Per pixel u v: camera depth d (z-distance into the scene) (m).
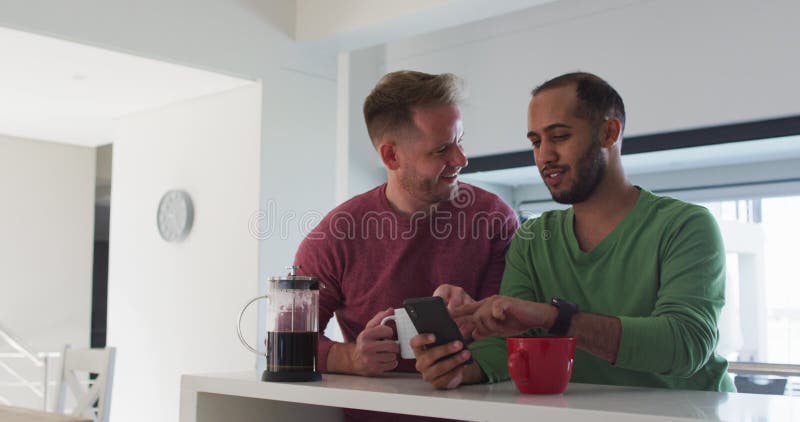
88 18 3.73
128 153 5.50
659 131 3.78
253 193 4.43
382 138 1.76
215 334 4.68
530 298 1.68
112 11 3.81
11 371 5.92
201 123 4.89
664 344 1.28
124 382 5.34
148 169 5.30
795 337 3.94
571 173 1.60
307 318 1.42
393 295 1.76
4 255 6.30
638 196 1.59
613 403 1.07
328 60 4.63
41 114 5.45
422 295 1.76
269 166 4.37
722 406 1.05
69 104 5.14
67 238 6.58
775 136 3.46
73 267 6.59
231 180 4.62
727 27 3.56
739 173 4.07
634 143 3.92
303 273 1.84
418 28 4.11
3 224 6.31
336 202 4.63
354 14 4.13
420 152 1.71
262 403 1.51
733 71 3.54
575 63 4.05
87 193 6.70
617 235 1.55
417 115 1.69
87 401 3.00
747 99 3.49
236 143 4.61
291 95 4.46
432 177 1.71
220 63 4.18
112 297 5.51
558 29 4.12
